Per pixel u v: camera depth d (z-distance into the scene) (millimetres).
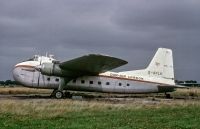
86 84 32469
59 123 14617
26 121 15086
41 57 31891
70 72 30969
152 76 34281
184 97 38562
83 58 28812
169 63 34688
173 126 14250
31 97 31734
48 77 31422
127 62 29438
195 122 15414
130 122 15258
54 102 24219
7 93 42656
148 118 16766
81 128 13430
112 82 33062
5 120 15336
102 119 16141
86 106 21922
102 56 28344
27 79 31359
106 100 29266
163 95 42531
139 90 33719
